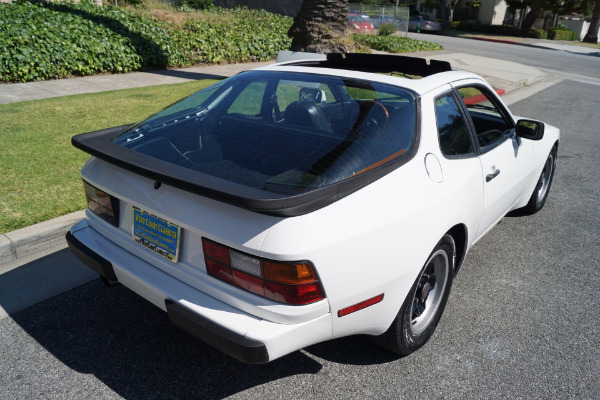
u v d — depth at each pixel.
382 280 2.30
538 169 4.31
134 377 2.60
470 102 3.35
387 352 2.87
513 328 3.16
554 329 3.16
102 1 15.02
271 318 2.06
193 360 2.75
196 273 2.21
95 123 6.47
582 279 3.82
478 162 3.11
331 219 2.09
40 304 3.16
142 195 2.33
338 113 2.69
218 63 12.96
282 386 2.58
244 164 2.33
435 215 2.55
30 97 7.82
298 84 2.96
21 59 8.86
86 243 2.64
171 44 11.61
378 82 2.91
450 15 40.78
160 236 2.32
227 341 2.03
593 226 4.81
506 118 3.83
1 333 2.88
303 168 2.28
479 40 33.09
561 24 43.16
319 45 10.33
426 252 2.51
